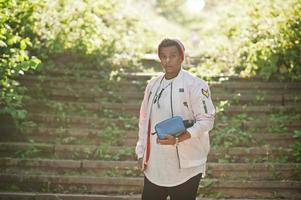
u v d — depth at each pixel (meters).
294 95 8.45
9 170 6.79
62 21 9.73
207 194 6.48
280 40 9.05
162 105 4.55
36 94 8.44
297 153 7.09
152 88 4.71
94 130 7.60
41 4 9.22
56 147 7.21
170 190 4.53
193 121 4.50
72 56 9.45
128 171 6.84
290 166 6.81
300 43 8.91
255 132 7.71
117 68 9.40
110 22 11.88
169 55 4.55
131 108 8.23
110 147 7.26
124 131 7.62
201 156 4.55
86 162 6.89
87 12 10.34
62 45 9.38
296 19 9.07
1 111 6.87
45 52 9.24
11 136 7.54
